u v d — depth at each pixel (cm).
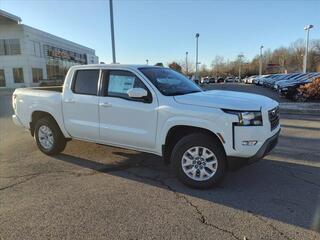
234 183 503
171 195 462
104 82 567
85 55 8000
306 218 388
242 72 11038
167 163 529
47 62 5931
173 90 530
